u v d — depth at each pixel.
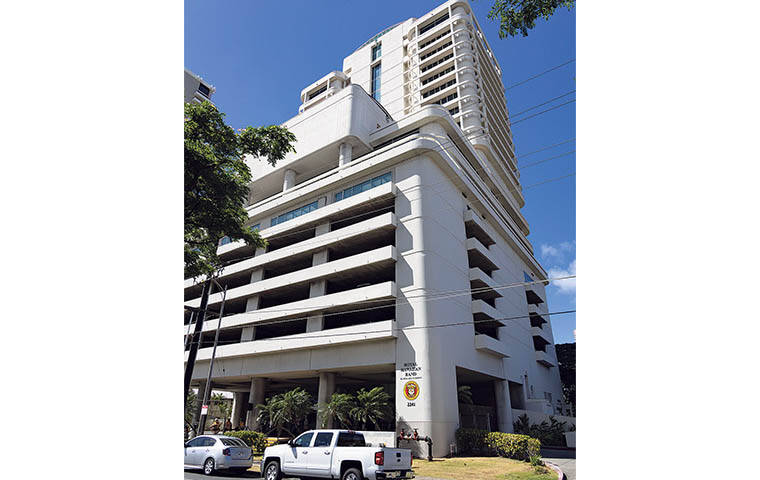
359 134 35.28
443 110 34.19
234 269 35.69
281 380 33.34
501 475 15.48
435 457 21.22
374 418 23.11
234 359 31.95
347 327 26.05
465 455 21.95
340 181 31.92
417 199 27.30
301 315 29.45
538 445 21.77
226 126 14.69
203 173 14.09
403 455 11.81
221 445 14.95
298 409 25.58
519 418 32.50
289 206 35.34
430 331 23.84
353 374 29.23
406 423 22.58
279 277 31.31
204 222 15.23
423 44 56.50
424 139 28.61
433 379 22.81
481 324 32.38
